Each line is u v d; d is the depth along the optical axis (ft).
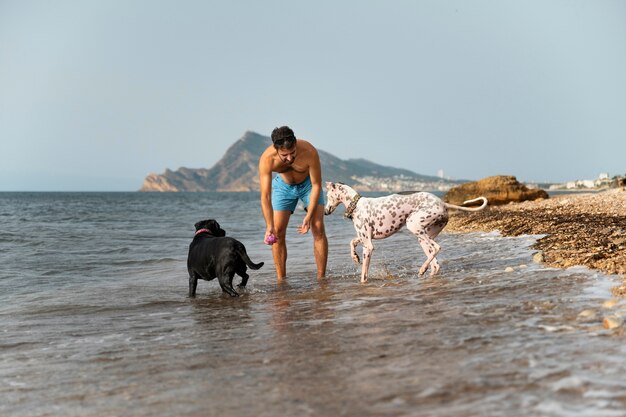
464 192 99.09
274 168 27.53
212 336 17.88
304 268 34.83
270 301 23.91
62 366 15.42
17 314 23.73
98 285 31.58
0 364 15.96
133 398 12.28
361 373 12.58
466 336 14.94
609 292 19.16
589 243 30.96
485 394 10.68
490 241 41.70
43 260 43.62
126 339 18.35
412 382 11.66
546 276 23.43
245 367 13.94
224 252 25.59
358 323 17.74
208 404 11.46
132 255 47.03
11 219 106.73
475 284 23.17
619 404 9.84
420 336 15.39
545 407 9.89
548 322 15.71
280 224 29.78
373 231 27.40
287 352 14.99
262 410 10.84
